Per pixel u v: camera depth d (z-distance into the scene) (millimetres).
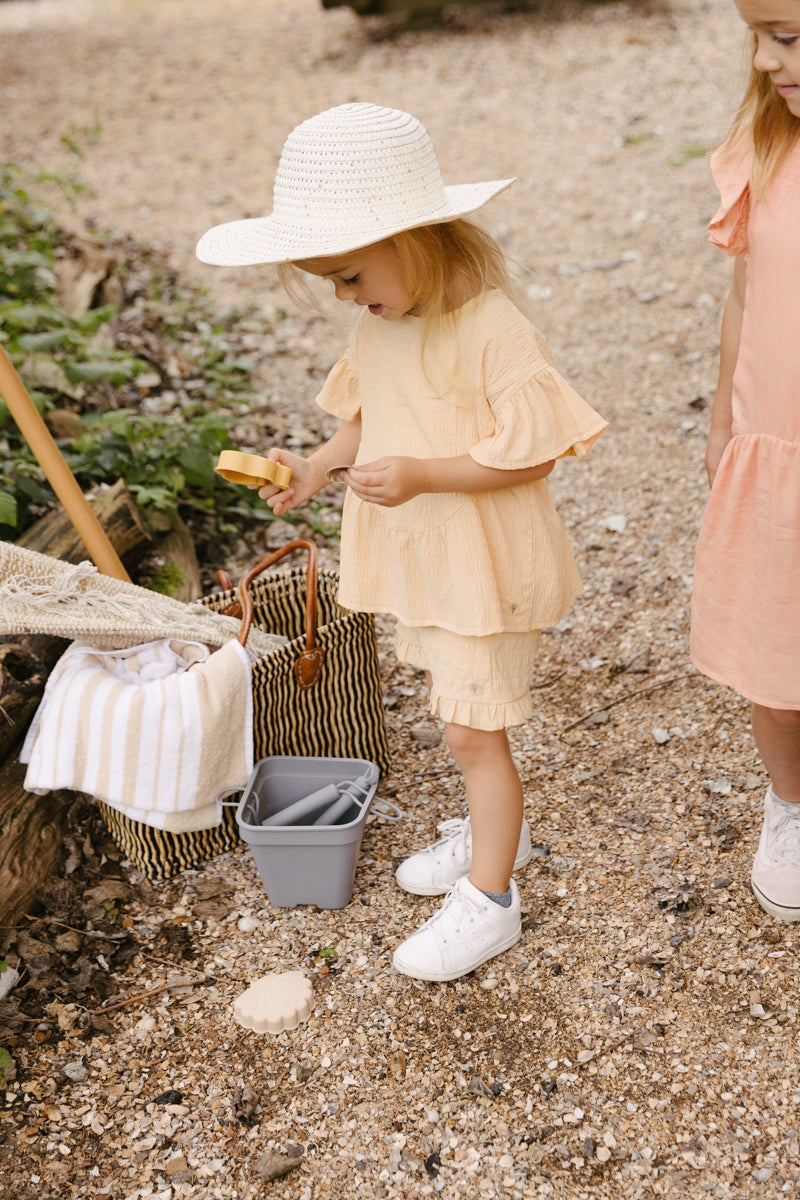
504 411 1901
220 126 7898
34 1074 2062
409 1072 2025
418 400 1979
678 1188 1784
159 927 2373
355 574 2209
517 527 2025
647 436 4152
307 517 3871
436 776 2762
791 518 1822
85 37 10734
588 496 3883
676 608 3287
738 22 8602
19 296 4613
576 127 7094
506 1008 2129
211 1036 2129
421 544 2039
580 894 2365
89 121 8180
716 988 2109
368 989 2197
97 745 2264
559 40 8734
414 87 8172
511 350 1897
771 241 1745
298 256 1750
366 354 2070
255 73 9055
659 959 2182
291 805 2416
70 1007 2191
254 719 2430
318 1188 1849
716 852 2420
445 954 2168
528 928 2299
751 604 1949
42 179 6035
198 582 3398
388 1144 1905
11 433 3660
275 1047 2100
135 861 2482
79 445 3566
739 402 1896
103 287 4973
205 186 6840
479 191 1950
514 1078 1993
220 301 5363
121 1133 1958
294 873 2326
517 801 2166
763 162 1743
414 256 1834
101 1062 2086
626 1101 1930
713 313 4863
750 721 2801
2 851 2395
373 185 1799
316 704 2553
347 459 2305
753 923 2232
